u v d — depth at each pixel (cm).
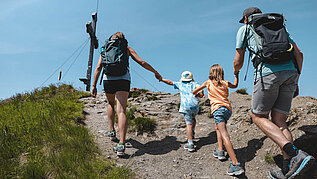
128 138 470
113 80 396
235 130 470
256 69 303
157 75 446
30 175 291
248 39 311
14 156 338
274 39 279
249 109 527
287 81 291
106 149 401
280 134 278
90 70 589
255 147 390
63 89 902
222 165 364
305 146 346
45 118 461
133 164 363
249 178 326
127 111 589
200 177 337
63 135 402
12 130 403
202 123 566
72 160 329
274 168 334
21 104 605
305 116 414
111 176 310
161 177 333
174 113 631
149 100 755
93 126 502
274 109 313
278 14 300
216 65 405
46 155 347
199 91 414
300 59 294
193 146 418
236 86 387
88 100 723
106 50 397
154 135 498
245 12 332
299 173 250
